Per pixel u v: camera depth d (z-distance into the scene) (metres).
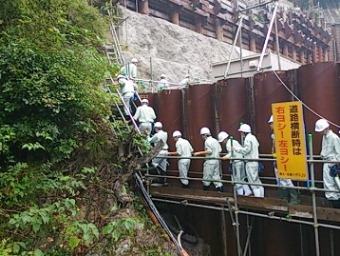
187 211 10.85
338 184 6.84
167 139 11.55
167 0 17.61
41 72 7.41
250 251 9.84
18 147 7.27
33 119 7.39
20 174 6.77
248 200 7.86
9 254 5.30
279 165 7.08
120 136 9.00
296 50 27.81
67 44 8.93
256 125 9.84
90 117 8.55
